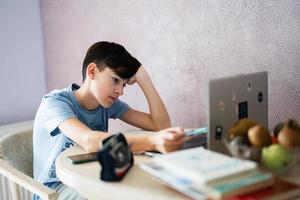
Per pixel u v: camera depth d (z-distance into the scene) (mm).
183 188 726
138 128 1580
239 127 884
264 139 842
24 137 1511
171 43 1559
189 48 1491
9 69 2148
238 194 728
